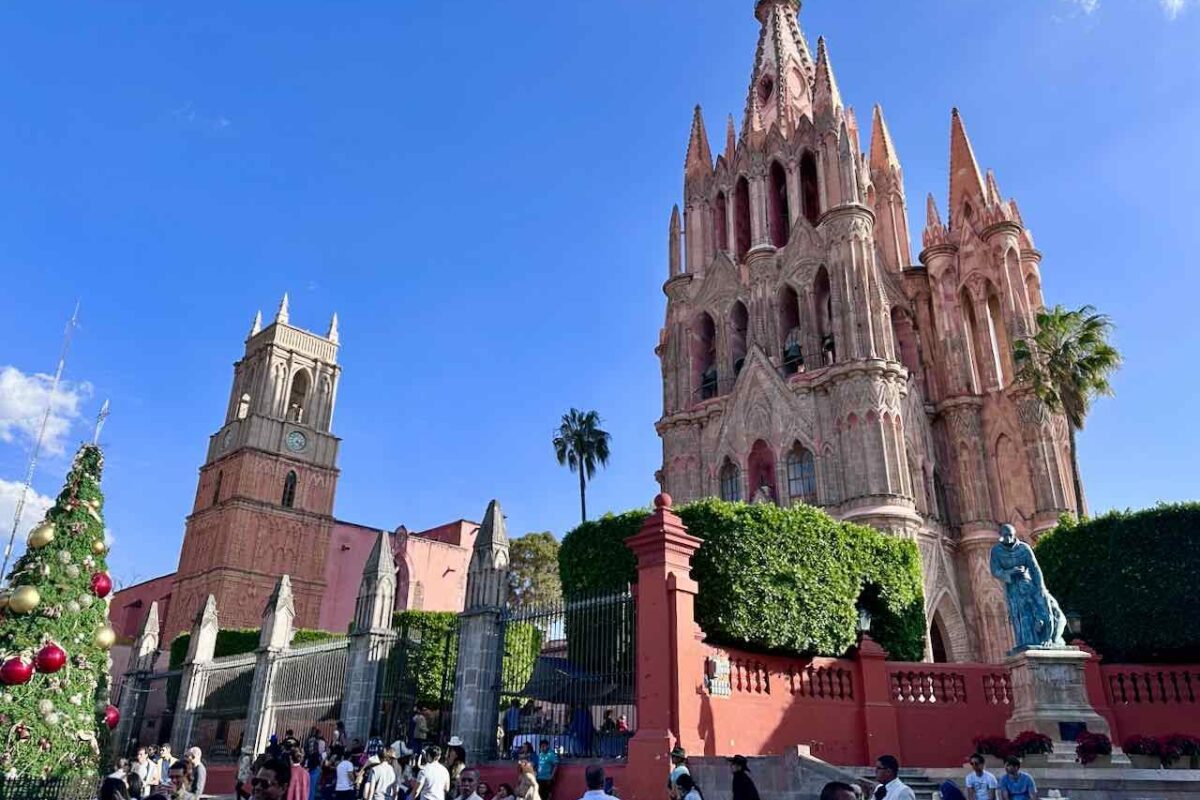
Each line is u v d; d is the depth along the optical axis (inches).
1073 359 1576.0
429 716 1077.1
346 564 3176.7
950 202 2015.3
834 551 988.6
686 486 1934.1
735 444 1866.4
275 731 1196.5
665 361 2127.2
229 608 2810.0
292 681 1205.1
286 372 3312.0
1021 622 902.4
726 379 1998.0
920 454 1723.7
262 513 3002.0
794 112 2266.2
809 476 1729.8
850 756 871.7
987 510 1723.7
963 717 921.5
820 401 1747.0
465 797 528.1
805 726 850.8
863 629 999.0
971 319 1905.8
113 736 1581.0
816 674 900.6
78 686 665.0
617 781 710.5
